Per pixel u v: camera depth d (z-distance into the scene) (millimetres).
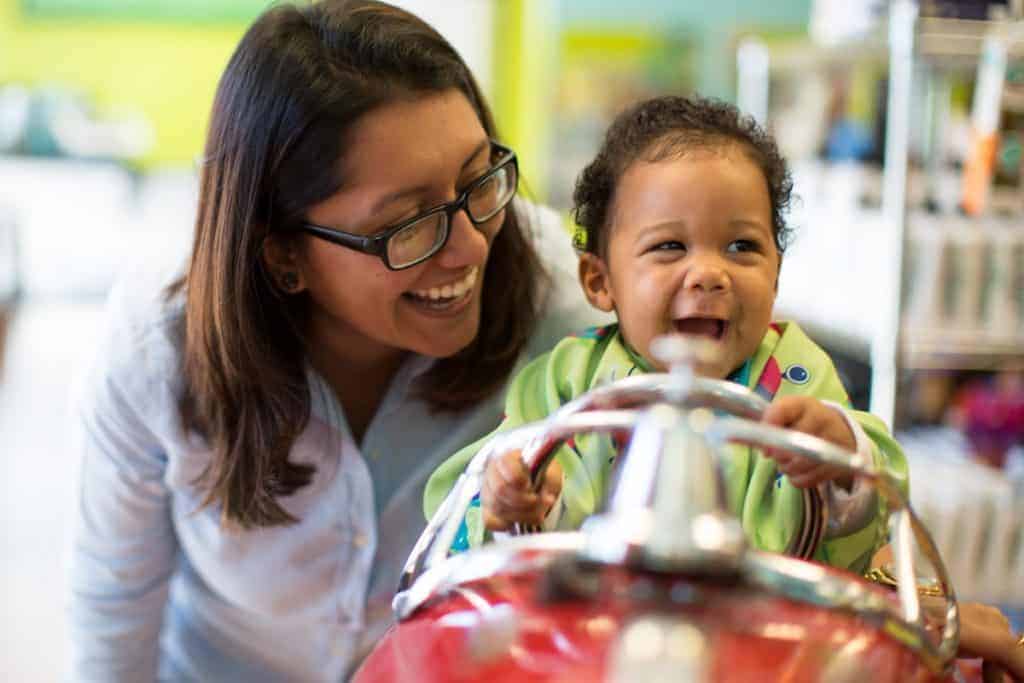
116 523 1096
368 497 1025
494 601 568
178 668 1238
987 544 1573
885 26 1720
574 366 901
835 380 857
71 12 6168
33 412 3803
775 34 4453
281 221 897
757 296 812
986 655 702
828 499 707
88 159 6113
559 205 4211
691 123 874
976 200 1618
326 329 992
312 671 1152
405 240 859
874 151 1826
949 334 1599
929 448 1760
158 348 1006
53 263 5934
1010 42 1442
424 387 1007
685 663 404
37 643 2170
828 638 498
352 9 888
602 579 469
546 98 4270
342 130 837
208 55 6273
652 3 4359
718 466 468
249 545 1055
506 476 653
